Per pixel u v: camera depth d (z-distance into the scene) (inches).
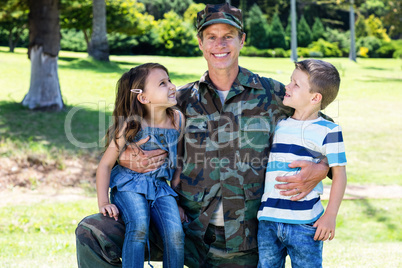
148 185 102.7
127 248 96.3
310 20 1849.2
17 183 347.6
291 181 100.0
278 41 1530.5
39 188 344.5
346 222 290.0
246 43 1524.4
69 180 359.6
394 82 928.9
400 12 1587.1
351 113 625.3
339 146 101.8
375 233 271.0
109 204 101.5
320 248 101.7
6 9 539.8
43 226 262.5
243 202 104.6
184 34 1347.2
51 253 198.2
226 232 104.4
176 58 1250.6
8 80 674.8
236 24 105.7
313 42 1628.9
